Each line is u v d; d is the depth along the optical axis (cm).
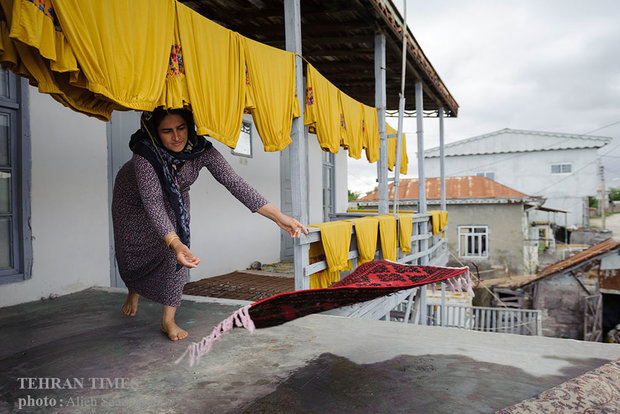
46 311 322
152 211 204
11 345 241
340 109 485
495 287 1473
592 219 3816
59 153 392
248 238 690
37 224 370
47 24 175
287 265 733
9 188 358
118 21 212
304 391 182
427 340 248
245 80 319
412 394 178
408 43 624
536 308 1323
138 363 213
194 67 272
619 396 170
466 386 185
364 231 468
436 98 954
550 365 209
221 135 295
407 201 1922
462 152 2725
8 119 357
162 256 236
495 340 247
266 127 338
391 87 878
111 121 449
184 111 217
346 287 162
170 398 176
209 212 601
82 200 414
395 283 226
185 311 315
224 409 167
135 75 221
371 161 573
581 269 1267
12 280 350
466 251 1769
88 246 419
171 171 222
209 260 598
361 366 209
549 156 2581
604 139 2453
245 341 247
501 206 1738
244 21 559
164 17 245
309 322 286
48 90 195
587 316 1248
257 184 720
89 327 276
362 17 516
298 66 375
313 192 901
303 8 510
